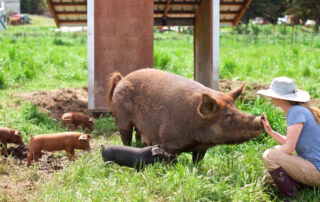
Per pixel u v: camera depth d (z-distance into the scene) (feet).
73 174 15.44
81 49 75.92
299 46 82.58
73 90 36.58
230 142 14.88
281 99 13.85
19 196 14.08
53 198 13.47
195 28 41.96
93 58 28.32
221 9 42.75
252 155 17.30
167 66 49.01
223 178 15.10
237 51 75.51
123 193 13.83
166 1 39.42
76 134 17.89
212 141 15.14
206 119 14.84
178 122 15.88
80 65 53.42
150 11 28.48
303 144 13.42
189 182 13.87
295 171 13.44
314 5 144.77
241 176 15.06
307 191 13.84
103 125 24.94
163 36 122.21
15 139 18.92
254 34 112.57
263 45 87.04
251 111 23.22
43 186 14.84
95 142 21.63
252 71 46.85
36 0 214.69
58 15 44.11
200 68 38.86
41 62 49.67
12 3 188.55
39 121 24.63
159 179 14.71
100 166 16.40
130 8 28.32
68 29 132.67
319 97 32.81
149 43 28.73
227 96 15.34
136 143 20.04
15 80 39.06
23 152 19.06
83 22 46.88
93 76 28.43
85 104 31.58
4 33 118.21
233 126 14.44
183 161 17.25
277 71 44.29
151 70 18.37
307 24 162.91
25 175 16.05
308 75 42.34
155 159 15.94
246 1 39.91
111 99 19.67
